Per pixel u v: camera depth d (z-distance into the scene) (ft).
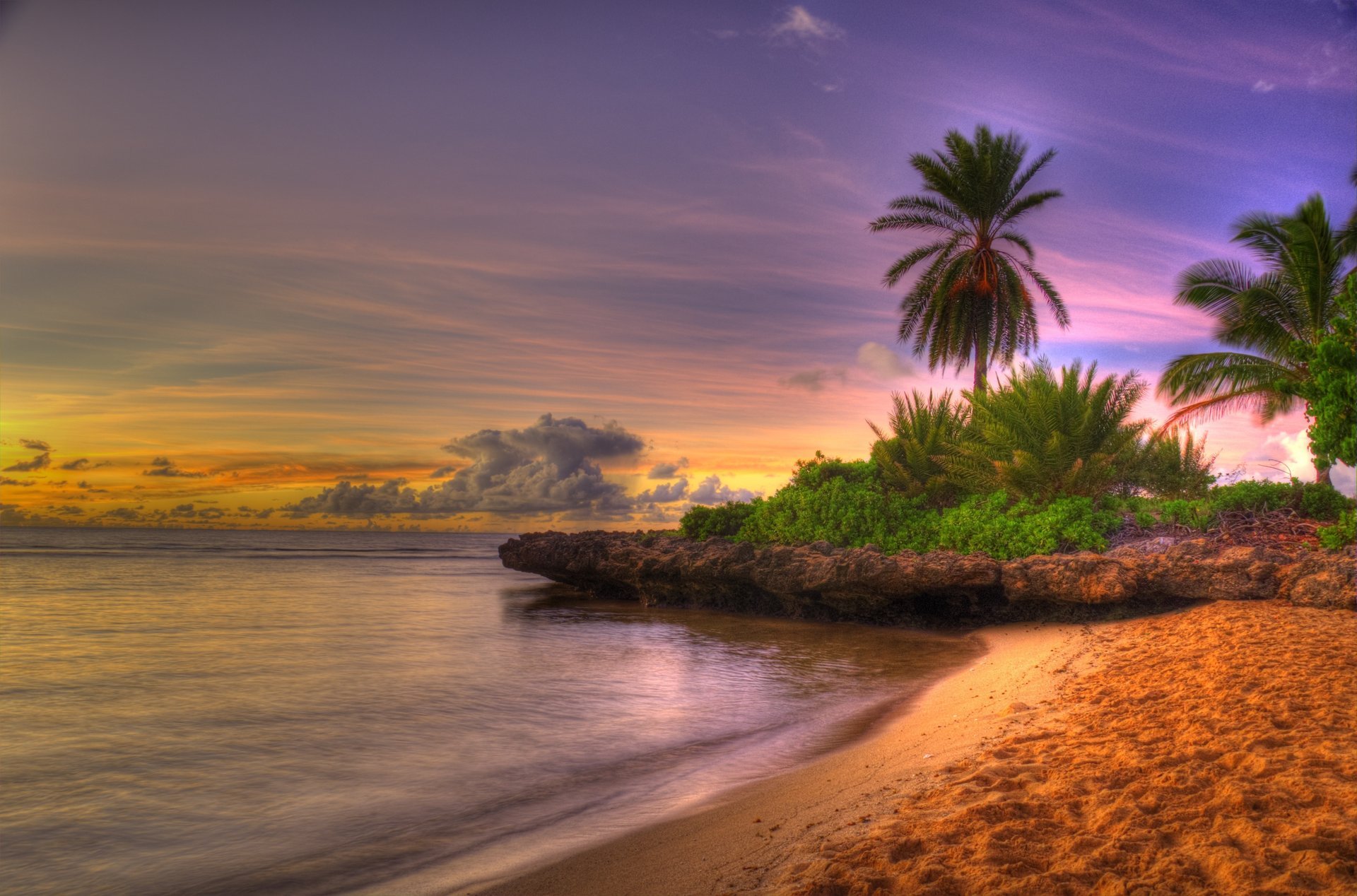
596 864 20.03
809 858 17.01
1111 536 77.05
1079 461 78.64
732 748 33.12
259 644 66.59
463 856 21.89
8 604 97.86
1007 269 113.29
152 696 45.39
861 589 77.77
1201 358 95.76
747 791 26.16
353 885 20.25
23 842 23.63
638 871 18.99
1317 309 88.53
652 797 26.50
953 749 26.66
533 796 27.32
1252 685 29.01
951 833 16.80
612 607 101.60
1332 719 22.88
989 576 69.77
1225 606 56.39
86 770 31.04
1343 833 14.16
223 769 31.01
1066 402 81.76
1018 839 15.97
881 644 66.64
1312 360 56.70
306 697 44.75
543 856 21.31
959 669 52.54
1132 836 15.37
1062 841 15.89
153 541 460.55
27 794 28.07
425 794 27.78
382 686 48.19
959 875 14.57
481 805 26.50
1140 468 90.89
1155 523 77.87
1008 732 27.68
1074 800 18.15
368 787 28.58
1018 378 86.43
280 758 32.55
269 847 23.09
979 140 112.16
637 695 45.06
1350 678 28.53
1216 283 93.81
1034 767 21.47
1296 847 13.85
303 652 62.69
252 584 136.67
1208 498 82.07
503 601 109.29
